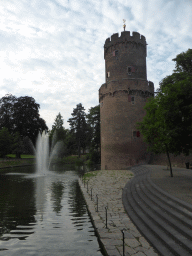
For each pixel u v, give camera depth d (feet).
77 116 234.79
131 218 30.30
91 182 66.59
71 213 36.65
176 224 22.63
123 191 50.19
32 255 21.85
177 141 41.60
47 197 49.67
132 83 113.50
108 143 114.93
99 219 30.91
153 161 109.60
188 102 40.78
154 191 37.68
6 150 170.81
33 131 189.88
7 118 189.88
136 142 111.24
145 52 124.67
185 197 30.58
